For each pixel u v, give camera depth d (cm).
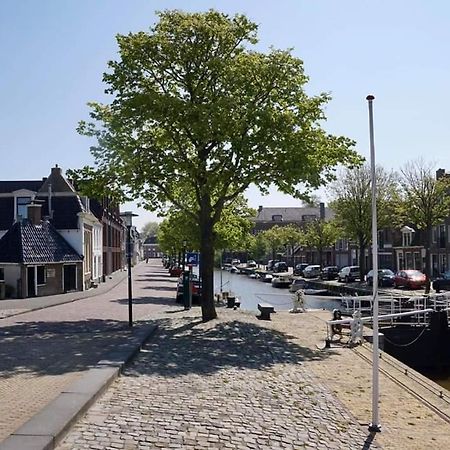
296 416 893
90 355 1298
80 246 3753
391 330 2306
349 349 1585
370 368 1321
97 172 2117
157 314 2309
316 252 8494
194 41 2023
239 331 1814
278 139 1905
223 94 1983
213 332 1777
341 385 1141
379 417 931
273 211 13075
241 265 10562
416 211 3806
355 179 4812
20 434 671
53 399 873
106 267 5744
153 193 2186
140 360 1284
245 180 1984
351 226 4869
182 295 3045
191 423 809
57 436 681
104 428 758
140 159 2031
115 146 2056
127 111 1975
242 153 1923
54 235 3609
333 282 5294
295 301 2591
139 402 906
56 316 2197
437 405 1011
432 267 5150
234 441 746
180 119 1941
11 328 1798
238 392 1017
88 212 3959
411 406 1004
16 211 3922
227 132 1903
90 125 2130
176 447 706
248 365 1286
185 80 2077
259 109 1912
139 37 2036
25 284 3191
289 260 9769
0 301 2867
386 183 4828
